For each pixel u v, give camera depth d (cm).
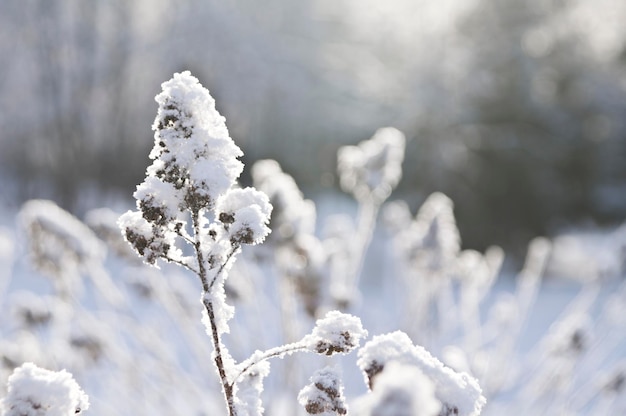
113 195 1681
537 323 1005
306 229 296
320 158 1894
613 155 1752
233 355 317
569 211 1680
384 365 94
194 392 313
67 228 304
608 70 1808
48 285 594
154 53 1767
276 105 1888
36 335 294
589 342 345
